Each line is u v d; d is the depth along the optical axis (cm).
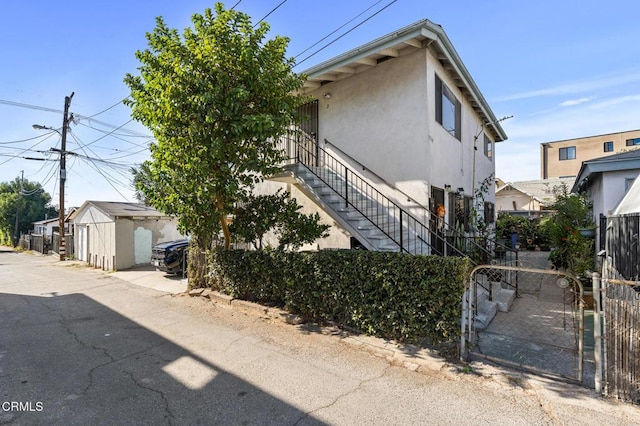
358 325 452
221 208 623
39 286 932
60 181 1730
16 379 345
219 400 296
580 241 814
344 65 812
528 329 477
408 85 782
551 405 277
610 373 288
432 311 379
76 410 283
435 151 802
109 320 569
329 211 733
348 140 891
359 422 259
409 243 727
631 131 3094
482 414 266
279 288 554
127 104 597
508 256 1266
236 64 554
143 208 1534
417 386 314
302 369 356
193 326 518
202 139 540
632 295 329
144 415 274
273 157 638
